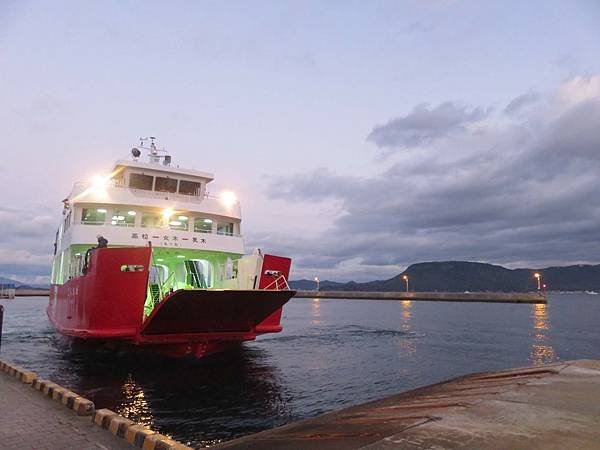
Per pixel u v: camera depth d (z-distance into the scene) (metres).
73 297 18.28
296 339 28.28
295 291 15.97
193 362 17.16
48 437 6.04
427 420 5.31
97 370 16.41
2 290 114.06
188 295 13.80
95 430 6.35
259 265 17.36
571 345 26.88
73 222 19.47
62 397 7.90
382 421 5.72
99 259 14.57
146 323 14.91
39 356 19.36
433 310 75.44
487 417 5.30
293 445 5.12
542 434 4.55
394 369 17.91
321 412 11.56
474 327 39.91
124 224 19.94
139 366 17.17
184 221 21.19
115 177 22.20
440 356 21.69
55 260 30.20
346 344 25.95
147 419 10.76
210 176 21.91
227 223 22.27
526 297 112.38
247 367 17.48
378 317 55.31
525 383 7.46
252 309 15.94
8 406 7.64
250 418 10.91
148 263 14.92
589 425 4.87
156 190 20.98
